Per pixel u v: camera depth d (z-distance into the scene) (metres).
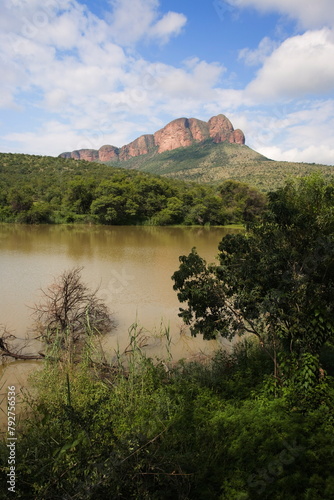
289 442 5.47
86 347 9.88
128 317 15.21
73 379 8.24
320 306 6.67
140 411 7.11
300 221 7.31
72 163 124.12
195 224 78.69
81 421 4.95
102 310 13.47
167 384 8.71
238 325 8.12
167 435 6.02
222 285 8.27
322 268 7.12
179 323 14.49
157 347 12.16
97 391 7.55
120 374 8.80
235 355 10.05
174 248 38.31
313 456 5.13
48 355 9.48
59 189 82.06
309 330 6.85
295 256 7.21
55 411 6.31
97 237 48.47
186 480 4.85
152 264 28.03
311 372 6.59
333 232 7.23
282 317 7.05
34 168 111.00
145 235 53.12
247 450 5.54
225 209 79.25
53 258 30.11
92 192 75.56
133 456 4.45
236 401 7.36
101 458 4.38
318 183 8.04
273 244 7.66
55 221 69.62
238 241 8.21
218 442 5.82
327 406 6.39
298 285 6.97
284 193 8.14
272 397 7.17
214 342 12.58
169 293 19.30
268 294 7.17
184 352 11.78
